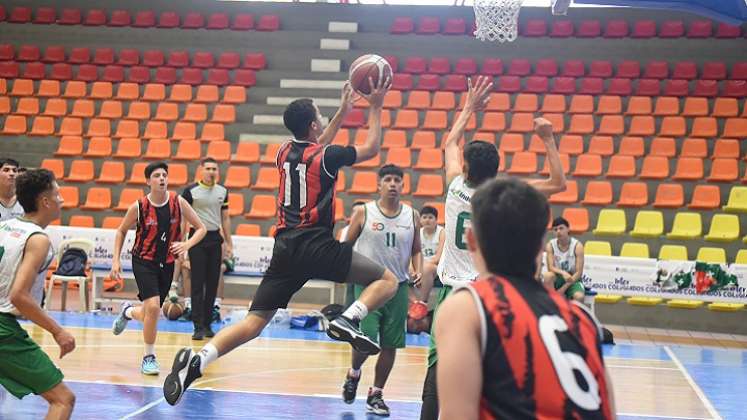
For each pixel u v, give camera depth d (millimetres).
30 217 4312
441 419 1973
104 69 18453
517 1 8406
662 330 12453
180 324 10727
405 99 17547
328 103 17250
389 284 4879
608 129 15984
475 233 2180
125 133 16672
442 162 15289
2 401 6195
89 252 12000
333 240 4848
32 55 19062
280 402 6387
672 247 12945
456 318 2023
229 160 15695
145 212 7262
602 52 18047
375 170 15281
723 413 6664
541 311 2047
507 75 17953
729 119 15719
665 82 17109
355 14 19500
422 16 19375
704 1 8070
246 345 9297
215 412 5949
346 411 6180
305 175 4820
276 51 18797
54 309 11891
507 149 15680
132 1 19953
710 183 14477
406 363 8531
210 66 18797
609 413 2008
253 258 11852
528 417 1937
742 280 11758
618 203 14195
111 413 5777
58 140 16688
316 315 11000
